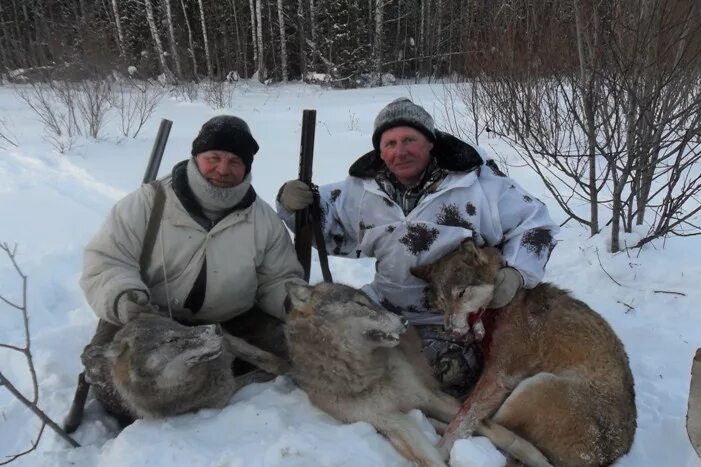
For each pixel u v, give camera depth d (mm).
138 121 14445
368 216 3699
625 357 3166
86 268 3301
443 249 3527
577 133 8586
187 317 3682
